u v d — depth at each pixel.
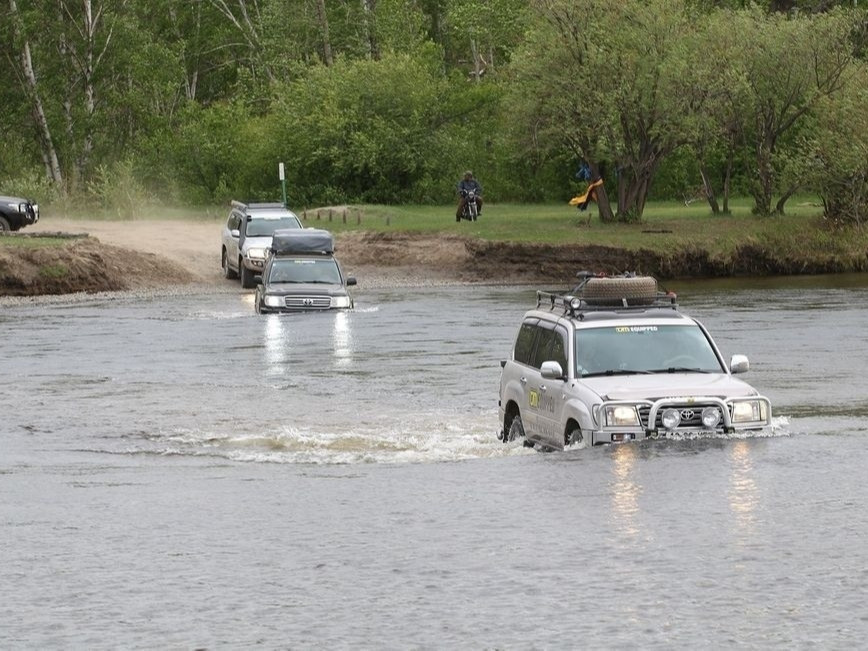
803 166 156.38
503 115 165.00
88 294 127.56
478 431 48.91
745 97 158.50
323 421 52.31
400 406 56.28
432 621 23.19
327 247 108.75
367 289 130.25
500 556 27.33
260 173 196.00
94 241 135.62
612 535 28.69
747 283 137.12
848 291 123.75
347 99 194.25
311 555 27.98
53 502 34.62
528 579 25.55
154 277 133.62
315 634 22.66
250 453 44.50
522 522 30.27
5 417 54.66
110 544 29.42
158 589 25.59
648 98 154.25
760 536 28.25
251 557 27.95
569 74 153.38
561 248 142.62
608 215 158.62
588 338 41.00
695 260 146.62
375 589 25.25
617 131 159.50
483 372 67.81
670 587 24.70
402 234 147.00
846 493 32.28
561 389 40.03
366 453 43.81
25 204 141.50
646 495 32.41
